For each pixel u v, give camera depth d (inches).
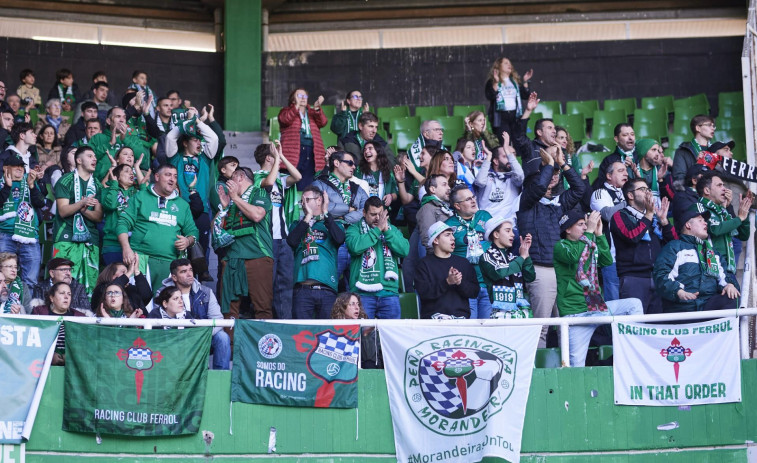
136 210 710.5
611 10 1314.0
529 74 953.5
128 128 870.4
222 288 693.3
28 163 823.7
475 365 599.2
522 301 649.6
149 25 1309.1
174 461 583.5
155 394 583.2
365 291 666.8
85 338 584.1
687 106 1165.1
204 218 780.6
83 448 577.9
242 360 594.9
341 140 858.8
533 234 714.2
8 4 1278.3
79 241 724.0
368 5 1312.7
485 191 777.6
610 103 1189.7
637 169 799.7
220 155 842.2
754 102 954.7
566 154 821.9
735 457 609.3
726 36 1231.5
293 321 599.2
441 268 648.4
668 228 725.9
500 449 590.2
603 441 602.2
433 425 593.6
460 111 1188.5
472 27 1315.2
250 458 588.1
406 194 798.5
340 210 729.6
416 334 601.9
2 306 614.5
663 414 608.7
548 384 605.3
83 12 1295.5
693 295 644.7
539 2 1314.0
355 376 596.7
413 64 1246.9
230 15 1229.7
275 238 739.4
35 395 573.6
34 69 1220.5
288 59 1243.8
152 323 586.6
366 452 593.3
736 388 613.3
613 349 609.9
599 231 662.5
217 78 1259.8
